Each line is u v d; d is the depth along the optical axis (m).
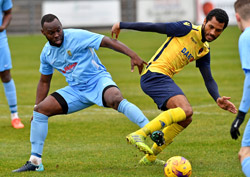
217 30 12.34
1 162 14.12
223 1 62.38
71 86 13.16
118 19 66.12
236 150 15.02
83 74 12.82
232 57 42.31
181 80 31.77
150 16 63.94
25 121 20.84
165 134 13.12
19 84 31.67
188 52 12.82
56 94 12.98
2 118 21.69
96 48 12.59
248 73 9.73
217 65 37.91
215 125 18.75
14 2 72.12
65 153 15.12
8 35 70.12
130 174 12.42
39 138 12.91
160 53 12.94
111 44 12.50
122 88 29.14
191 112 11.98
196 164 13.49
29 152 15.44
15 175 12.46
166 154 14.75
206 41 12.90
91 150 15.45
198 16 62.09
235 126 9.95
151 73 12.76
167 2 63.00
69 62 12.82
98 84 12.80
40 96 13.64
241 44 9.91
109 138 17.20
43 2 68.25
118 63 41.50
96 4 66.44
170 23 12.69
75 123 19.95
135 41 56.09
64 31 12.80
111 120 20.45
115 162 13.89
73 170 13.02
